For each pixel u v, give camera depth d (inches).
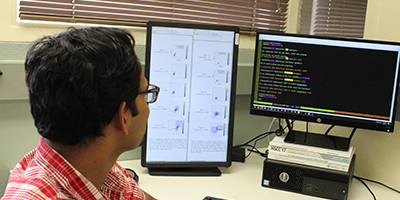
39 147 23.9
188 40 51.7
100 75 21.6
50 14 50.8
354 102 49.0
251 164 57.6
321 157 47.3
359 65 48.3
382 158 52.8
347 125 49.6
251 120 66.6
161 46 50.9
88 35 22.4
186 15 60.7
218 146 54.0
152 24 50.1
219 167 55.9
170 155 52.6
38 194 20.8
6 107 48.6
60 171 23.2
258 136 64.4
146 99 27.8
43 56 21.2
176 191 45.8
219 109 53.6
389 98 47.7
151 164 51.6
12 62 47.3
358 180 54.2
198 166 53.0
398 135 50.5
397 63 47.0
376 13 53.9
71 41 21.8
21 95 48.4
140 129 27.4
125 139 26.5
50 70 20.8
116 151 26.7
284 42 50.4
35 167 23.2
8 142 49.6
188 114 52.7
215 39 52.5
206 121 53.4
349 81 48.9
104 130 23.8
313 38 49.4
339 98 49.5
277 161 48.9
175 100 52.1
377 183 52.9
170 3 58.4
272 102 52.2
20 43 48.6
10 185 21.8
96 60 21.5
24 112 49.8
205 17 62.3
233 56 53.2
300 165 48.0
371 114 48.6
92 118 22.3
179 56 51.6
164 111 51.9
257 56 51.7
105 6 54.3
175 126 52.4
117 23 55.3
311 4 70.6
